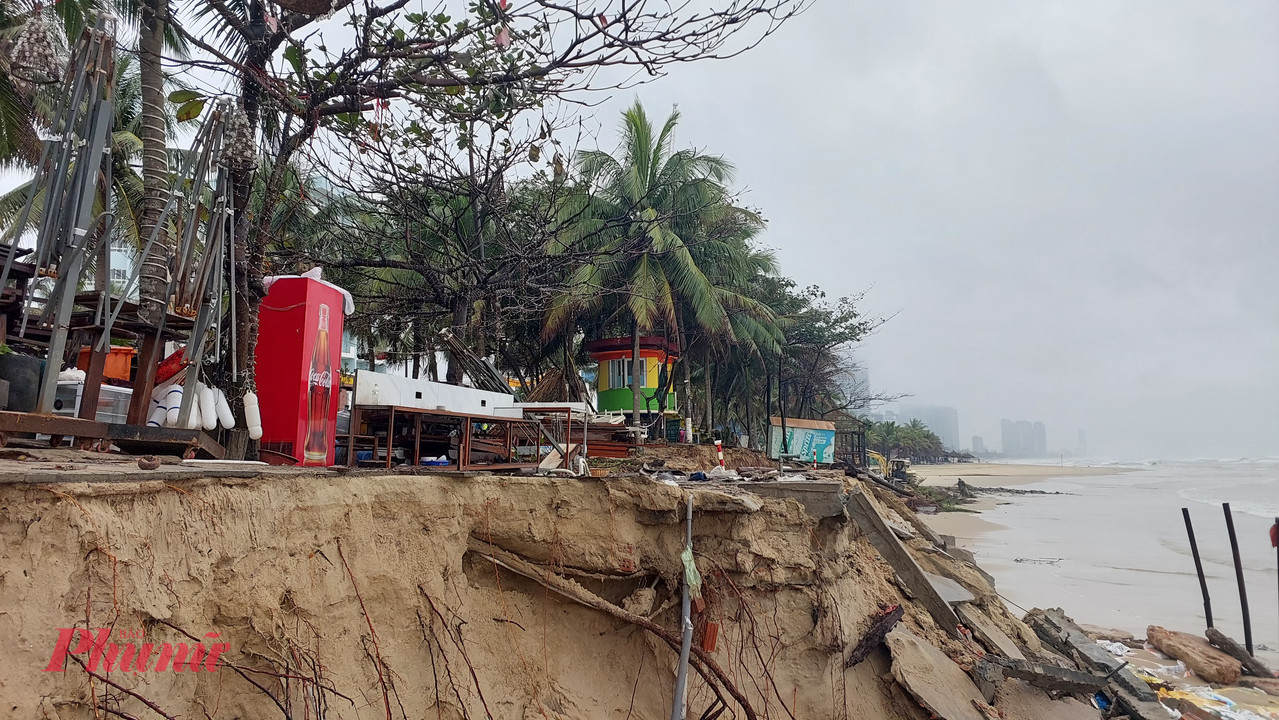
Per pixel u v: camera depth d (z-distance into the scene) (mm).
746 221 25469
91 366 4930
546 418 8789
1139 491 65938
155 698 3725
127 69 16000
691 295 22703
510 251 13023
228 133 6020
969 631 10852
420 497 5766
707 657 6891
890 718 8266
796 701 7746
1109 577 22938
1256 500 53719
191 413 5887
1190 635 15500
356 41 7887
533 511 6695
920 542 13961
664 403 23750
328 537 4961
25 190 16281
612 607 6922
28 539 3215
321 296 7121
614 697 7055
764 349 31062
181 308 5641
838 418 48625
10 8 10695
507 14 7375
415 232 13977
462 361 11336
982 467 141250
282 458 6492
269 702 4383
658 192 22828
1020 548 29125
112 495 3582
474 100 8516
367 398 6934
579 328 26594
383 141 9523
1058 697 10055
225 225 6582
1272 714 11664
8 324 6828
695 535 7684
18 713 3029
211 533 4141
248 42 7852
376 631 5254
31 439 5719
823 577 8375
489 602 6508
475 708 5758
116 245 16828
